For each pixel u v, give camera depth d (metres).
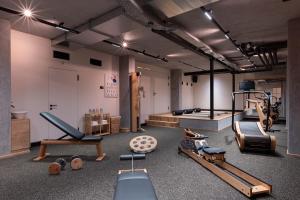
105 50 7.00
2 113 4.20
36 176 3.22
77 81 6.41
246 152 4.60
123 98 7.79
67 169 3.53
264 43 6.30
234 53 7.37
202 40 5.67
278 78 10.17
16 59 4.96
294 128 4.29
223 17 4.27
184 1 3.03
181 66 10.38
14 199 2.51
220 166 3.47
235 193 2.63
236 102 11.98
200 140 4.21
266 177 3.15
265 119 7.47
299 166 3.65
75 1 3.56
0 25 4.20
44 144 4.12
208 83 12.88
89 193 2.65
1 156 4.15
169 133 7.16
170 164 3.78
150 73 9.84
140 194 1.61
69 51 6.17
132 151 4.70
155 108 10.19
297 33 4.25
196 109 11.40
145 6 3.24
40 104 5.44
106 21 3.97
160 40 5.70
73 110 6.28
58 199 2.50
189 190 2.71
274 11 3.97
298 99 4.22
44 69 5.53
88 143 4.07
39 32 5.11
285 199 2.46
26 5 3.71
